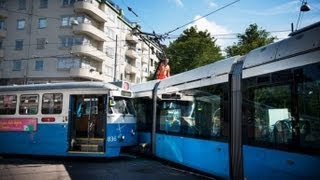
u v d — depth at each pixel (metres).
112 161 13.84
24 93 14.66
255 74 7.82
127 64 61.16
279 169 6.82
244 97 8.20
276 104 7.02
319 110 5.90
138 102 15.47
